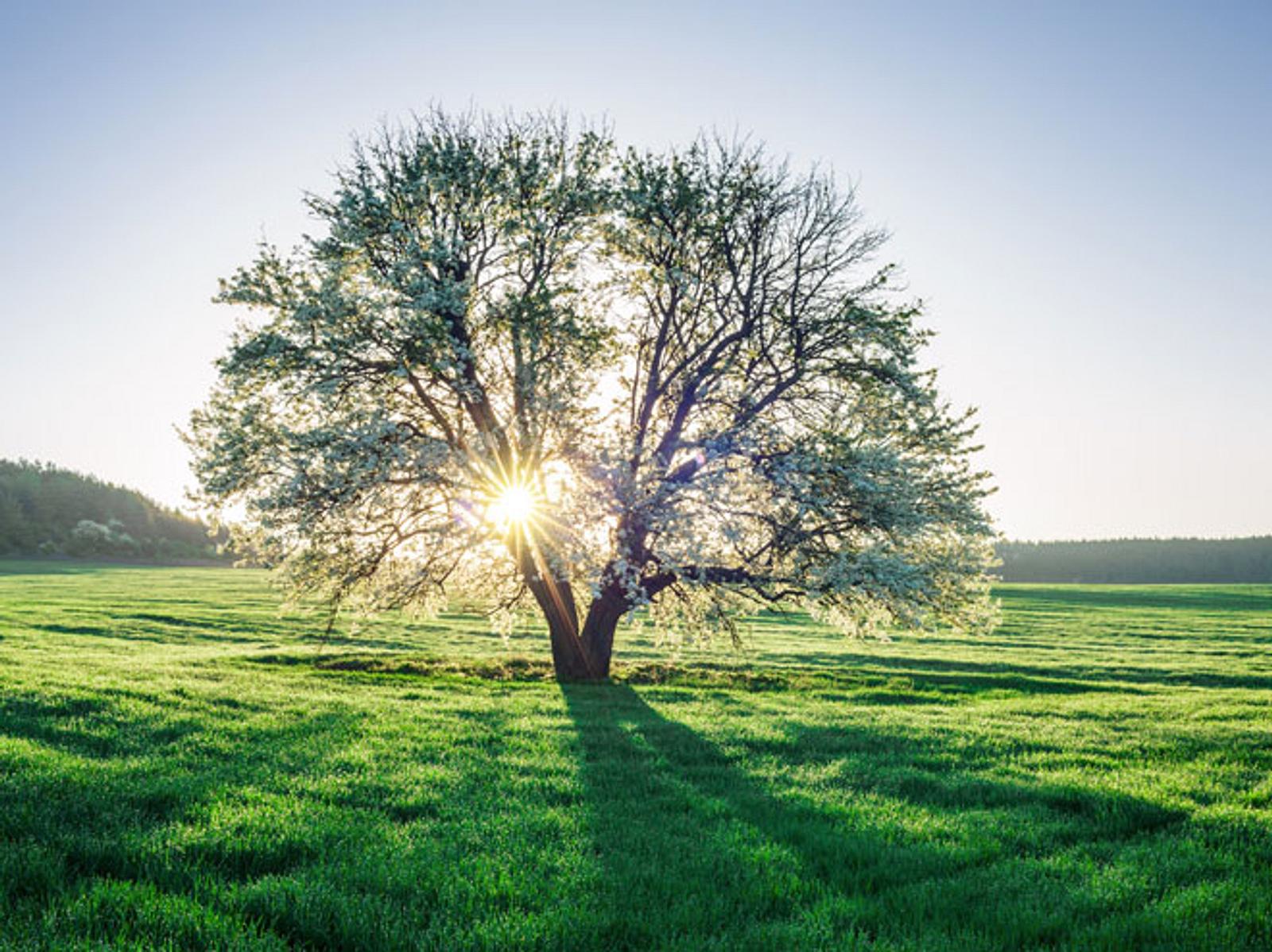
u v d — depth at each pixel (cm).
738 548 2184
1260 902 665
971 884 716
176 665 2203
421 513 2112
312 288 2028
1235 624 5872
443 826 837
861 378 2220
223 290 2039
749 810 946
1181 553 17388
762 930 614
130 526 17025
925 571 2147
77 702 1355
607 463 1998
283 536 1989
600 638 2423
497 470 2083
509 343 2180
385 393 2088
